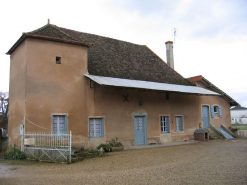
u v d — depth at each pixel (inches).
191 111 797.9
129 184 270.8
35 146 456.4
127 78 644.1
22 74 517.3
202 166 354.9
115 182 280.1
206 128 842.8
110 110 597.9
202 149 544.7
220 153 478.3
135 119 650.2
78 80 558.3
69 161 402.3
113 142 565.0
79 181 288.8
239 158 415.2
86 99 563.2
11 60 613.9
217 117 900.0
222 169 332.2
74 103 546.0
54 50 536.1
